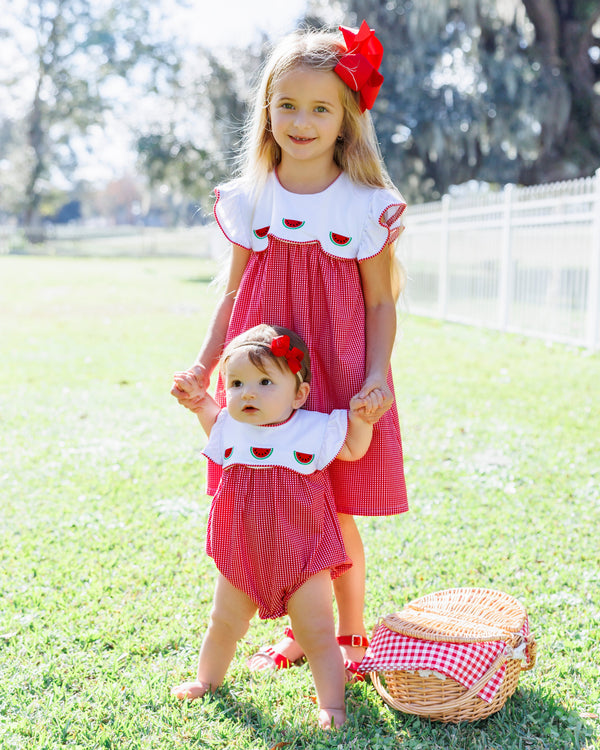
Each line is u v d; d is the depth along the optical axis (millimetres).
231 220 2520
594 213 9617
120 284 20375
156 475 4543
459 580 3123
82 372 7957
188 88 26719
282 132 2352
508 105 21641
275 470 2211
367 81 2346
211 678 2361
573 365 8414
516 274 11469
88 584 3078
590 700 2291
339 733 2121
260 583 2252
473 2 21141
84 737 2127
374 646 2275
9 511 3904
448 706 2121
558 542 3516
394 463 2445
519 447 5145
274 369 2201
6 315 13203
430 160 23781
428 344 10133
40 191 48125
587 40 23203
